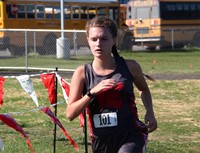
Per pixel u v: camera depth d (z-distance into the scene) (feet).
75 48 138.92
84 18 203.51
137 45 223.92
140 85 33.40
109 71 31.83
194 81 118.01
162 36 223.92
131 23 232.53
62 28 163.43
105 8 209.87
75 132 65.05
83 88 31.91
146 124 33.30
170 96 97.09
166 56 193.06
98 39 31.24
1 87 48.21
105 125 31.58
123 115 31.55
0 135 62.18
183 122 73.31
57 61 136.56
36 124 69.15
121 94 31.48
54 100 49.93
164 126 70.03
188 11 234.99
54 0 194.90
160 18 226.58
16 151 55.26
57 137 61.21
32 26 190.90
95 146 32.17
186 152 57.11
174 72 139.54
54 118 42.75
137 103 88.28
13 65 135.85
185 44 230.07
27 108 80.79
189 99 94.43
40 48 157.38
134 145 31.17
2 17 185.47
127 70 32.07
